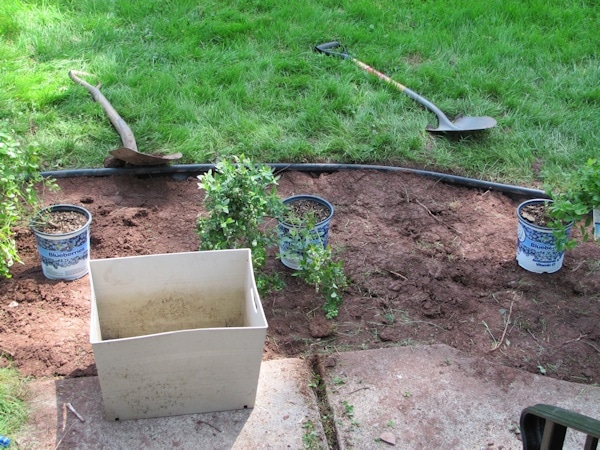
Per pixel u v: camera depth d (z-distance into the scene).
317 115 5.28
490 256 4.14
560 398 3.17
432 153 5.05
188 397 2.94
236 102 5.42
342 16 6.95
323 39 6.48
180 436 2.90
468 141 5.20
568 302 3.80
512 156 4.99
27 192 3.90
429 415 3.05
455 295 3.80
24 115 5.11
